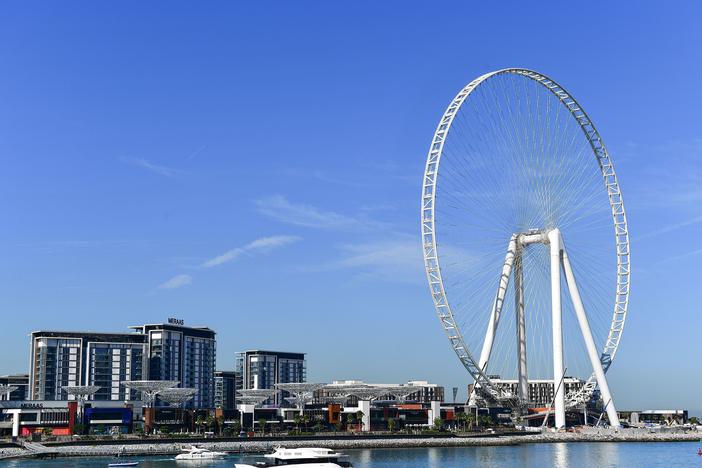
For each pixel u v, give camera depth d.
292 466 171.25
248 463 195.00
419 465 192.38
